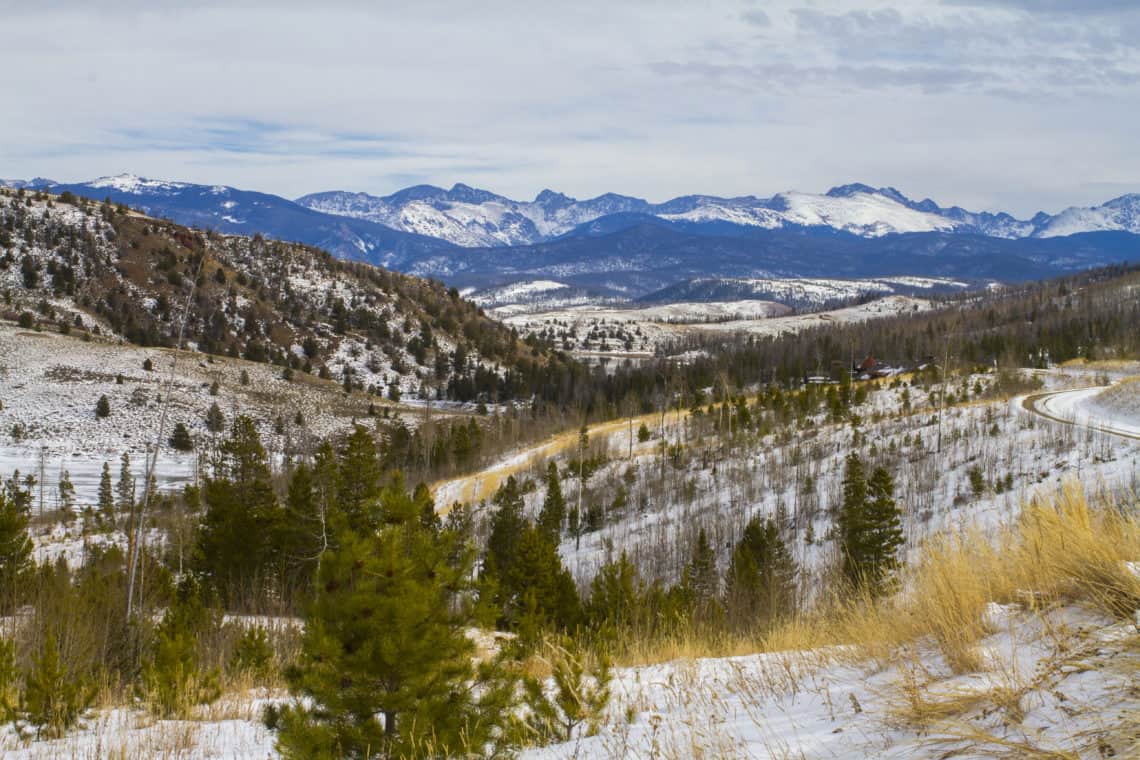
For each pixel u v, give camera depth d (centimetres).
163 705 916
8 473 8731
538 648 968
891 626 543
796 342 15412
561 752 526
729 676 634
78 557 4538
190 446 9994
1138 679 316
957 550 562
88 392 11450
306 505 3133
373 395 14825
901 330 16612
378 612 538
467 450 9150
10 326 13825
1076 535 491
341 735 538
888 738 352
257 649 1199
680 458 7762
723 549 5216
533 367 17375
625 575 2192
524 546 2589
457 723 551
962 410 8025
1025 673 368
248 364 14438
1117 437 5634
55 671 890
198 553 3178
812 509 5653
